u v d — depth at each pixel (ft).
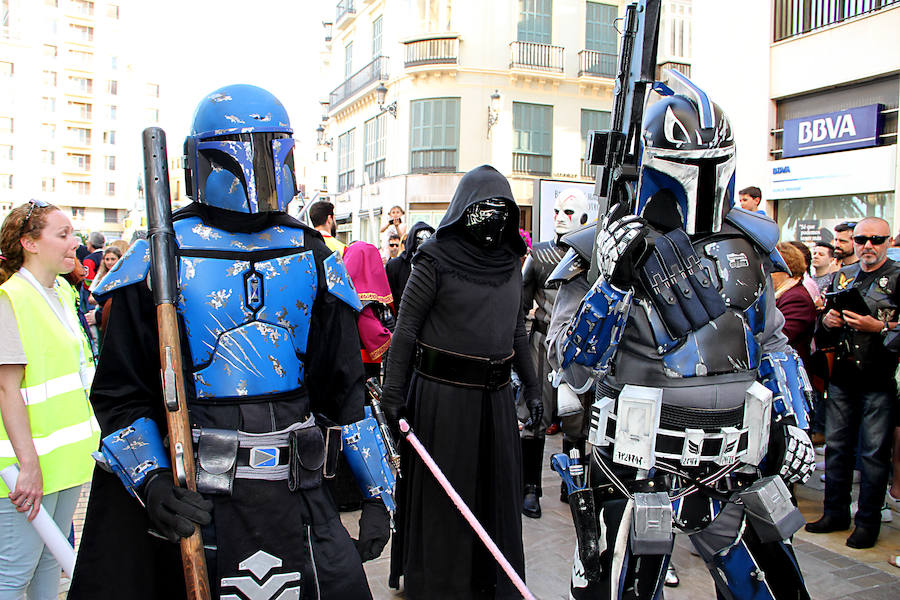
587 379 7.74
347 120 85.05
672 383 7.02
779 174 32.86
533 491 13.67
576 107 70.95
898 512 14.56
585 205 15.90
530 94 69.26
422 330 10.11
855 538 12.37
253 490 5.58
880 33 28.68
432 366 9.91
